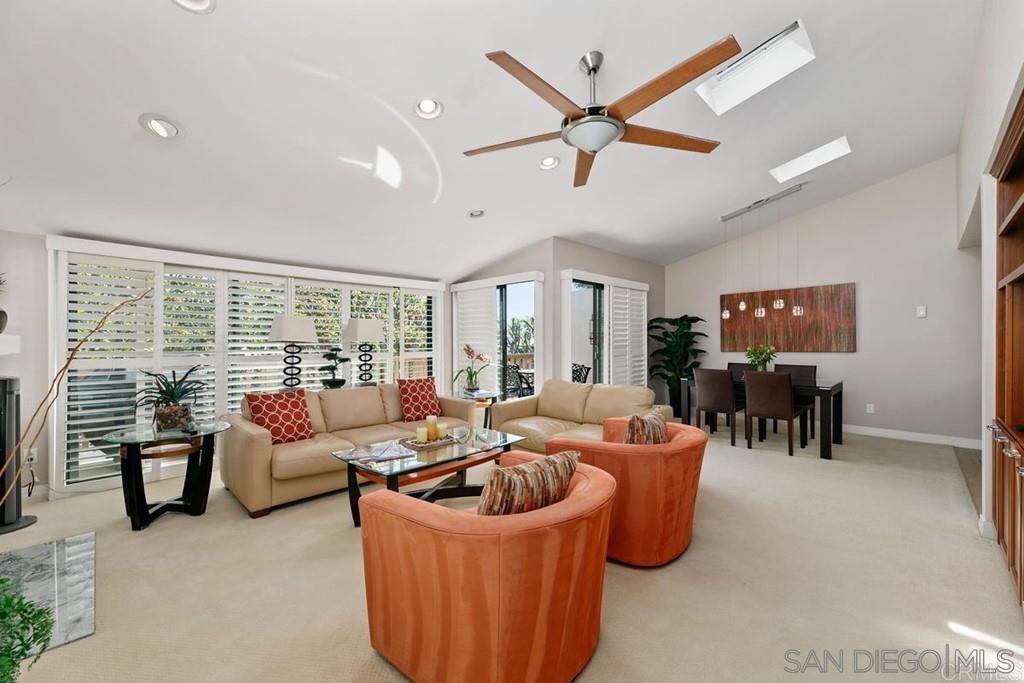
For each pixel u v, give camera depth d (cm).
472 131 313
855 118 387
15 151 266
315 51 232
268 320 461
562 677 154
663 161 410
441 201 410
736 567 240
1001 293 246
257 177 326
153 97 246
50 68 220
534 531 139
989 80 254
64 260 348
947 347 512
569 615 153
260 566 244
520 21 230
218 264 422
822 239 593
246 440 316
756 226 639
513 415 448
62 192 306
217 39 219
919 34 288
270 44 225
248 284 449
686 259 733
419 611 155
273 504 319
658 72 280
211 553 259
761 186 500
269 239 420
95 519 307
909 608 203
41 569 241
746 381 495
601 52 258
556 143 351
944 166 509
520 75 193
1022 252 237
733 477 392
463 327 627
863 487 365
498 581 138
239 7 205
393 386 466
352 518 305
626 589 220
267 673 167
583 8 229
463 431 367
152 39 214
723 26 258
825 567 239
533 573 141
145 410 380
